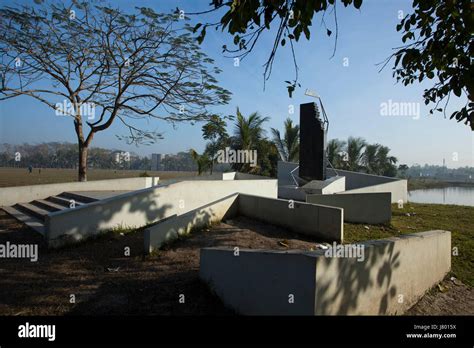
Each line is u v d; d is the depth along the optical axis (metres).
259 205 9.30
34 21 11.81
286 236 7.76
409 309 4.32
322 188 13.01
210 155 24.45
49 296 4.60
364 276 3.64
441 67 4.06
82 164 15.16
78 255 6.71
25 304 4.36
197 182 10.35
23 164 66.69
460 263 6.15
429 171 60.09
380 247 3.87
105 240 7.78
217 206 9.06
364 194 9.59
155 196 9.27
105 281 5.20
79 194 11.92
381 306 3.87
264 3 2.86
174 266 5.85
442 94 4.17
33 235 8.25
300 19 3.08
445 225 9.79
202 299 4.44
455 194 26.47
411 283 4.44
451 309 4.37
